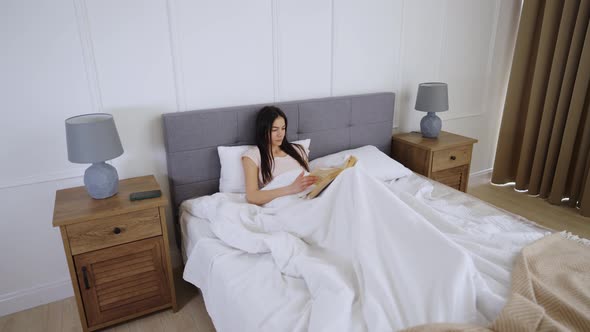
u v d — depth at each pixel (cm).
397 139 291
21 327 196
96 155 171
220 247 172
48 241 208
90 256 175
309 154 261
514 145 354
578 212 308
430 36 300
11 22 174
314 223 166
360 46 270
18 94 183
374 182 155
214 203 199
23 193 196
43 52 183
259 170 222
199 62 219
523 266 140
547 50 308
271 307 133
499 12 328
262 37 234
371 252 138
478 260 146
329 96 269
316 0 244
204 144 221
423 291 123
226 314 148
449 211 200
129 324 195
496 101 362
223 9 218
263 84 242
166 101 217
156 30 204
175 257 240
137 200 183
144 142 217
